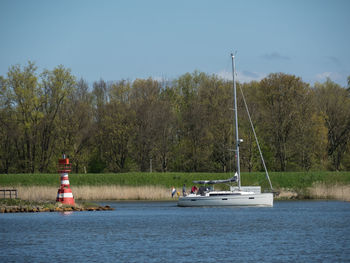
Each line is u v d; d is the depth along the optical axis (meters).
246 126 132.62
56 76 136.25
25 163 137.12
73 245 48.94
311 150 130.38
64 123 137.25
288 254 43.66
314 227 61.22
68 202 87.50
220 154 134.62
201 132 136.38
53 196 97.88
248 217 73.19
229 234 55.66
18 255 44.03
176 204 97.56
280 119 132.12
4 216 75.44
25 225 64.38
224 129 132.38
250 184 118.75
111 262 41.00
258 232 57.09
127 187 109.94
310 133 130.12
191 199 89.56
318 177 119.62
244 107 134.75
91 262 41.03
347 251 44.81
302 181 119.06
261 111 134.12
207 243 49.66
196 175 119.81
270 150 135.25
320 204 95.81
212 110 136.25
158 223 66.31
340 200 105.44
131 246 48.22
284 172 120.62
